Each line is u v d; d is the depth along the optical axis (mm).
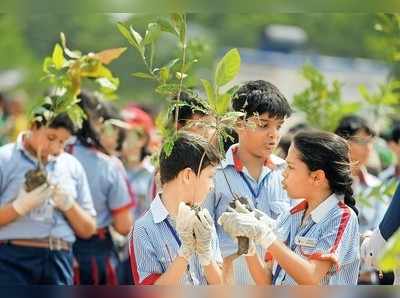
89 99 9781
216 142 7133
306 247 6605
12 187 8641
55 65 7441
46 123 8086
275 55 22953
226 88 7227
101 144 9977
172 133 6793
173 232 6770
